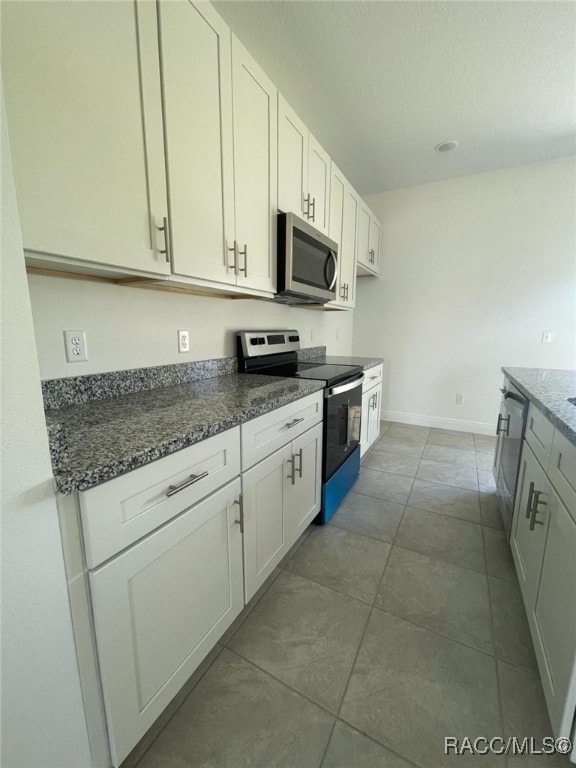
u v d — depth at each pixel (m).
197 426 0.95
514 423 1.77
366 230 3.18
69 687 0.70
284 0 1.44
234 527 1.16
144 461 0.78
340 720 0.99
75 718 0.72
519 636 1.27
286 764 0.89
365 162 2.97
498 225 3.24
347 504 2.21
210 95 1.20
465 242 3.39
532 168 3.04
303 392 1.56
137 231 0.99
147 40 0.96
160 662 0.90
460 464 2.83
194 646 1.01
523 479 1.52
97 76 0.85
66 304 1.16
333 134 2.50
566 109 2.20
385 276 3.79
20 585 0.61
